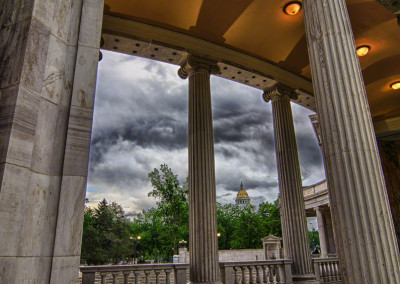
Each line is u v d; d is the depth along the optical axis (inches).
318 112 270.1
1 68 150.6
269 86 713.0
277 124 684.1
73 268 149.8
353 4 518.3
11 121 136.6
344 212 233.1
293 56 669.9
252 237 2864.2
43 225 147.1
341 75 262.5
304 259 579.2
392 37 600.4
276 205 2965.1
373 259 215.2
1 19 163.0
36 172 148.6
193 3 527.5
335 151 247.8
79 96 171.2
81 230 156.2
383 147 946.7
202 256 471.5
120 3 522.0
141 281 717.9
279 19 565.9
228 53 633.6
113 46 571.8
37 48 154.2
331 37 274.8
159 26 573.6
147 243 2851.9
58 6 174.4
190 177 524.1
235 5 533.6
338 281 686.5
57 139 161.2
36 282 138.8
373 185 233.3
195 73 585.0
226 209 3351.4
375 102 855.1
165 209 2140.7
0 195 126.8
